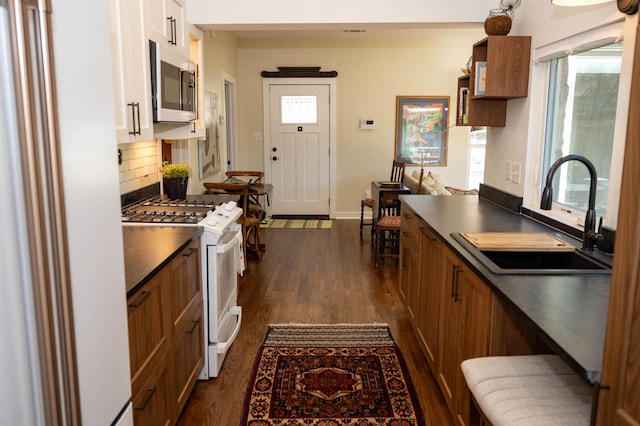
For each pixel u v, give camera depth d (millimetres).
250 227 5480
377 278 4602
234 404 2502
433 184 5762
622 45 2133
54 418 914
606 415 988
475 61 3316
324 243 5988
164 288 1986
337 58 7234
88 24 1070
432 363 2686
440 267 2494
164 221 2662
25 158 829
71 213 1001
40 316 871
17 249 835
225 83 6645
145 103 2510
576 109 2678
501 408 1384
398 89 7301
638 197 892
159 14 2820
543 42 2811
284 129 7430
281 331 3406
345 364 2928
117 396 1245
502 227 2633
